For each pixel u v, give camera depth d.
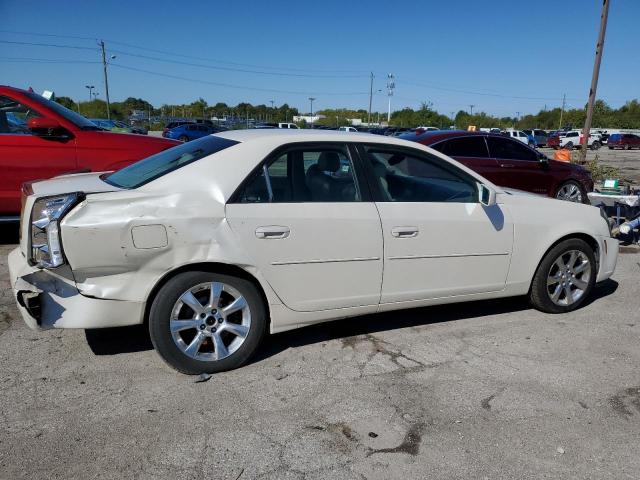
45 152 5.94
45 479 2.47
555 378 3.59
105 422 2.92
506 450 2.81
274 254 3.46
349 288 3.75
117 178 3.75
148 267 3.21
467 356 3.88
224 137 3.84
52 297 3.14
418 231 3.88
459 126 86.31
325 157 3.73
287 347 3.93
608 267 4.98
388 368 3.65
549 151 43.44
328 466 2.64
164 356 3.34
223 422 2.96
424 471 2.63
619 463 2.75
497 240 4.23
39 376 3.38
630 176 18.23
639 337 4.32
